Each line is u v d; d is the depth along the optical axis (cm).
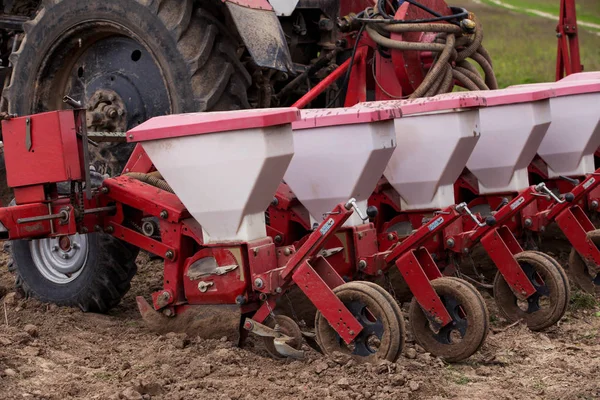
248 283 877
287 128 859
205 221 884
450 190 1063
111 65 1268
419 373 846
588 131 1284
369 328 837
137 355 879
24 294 1088
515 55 3406
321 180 972
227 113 864
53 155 922
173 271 928
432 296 907
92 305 1038
